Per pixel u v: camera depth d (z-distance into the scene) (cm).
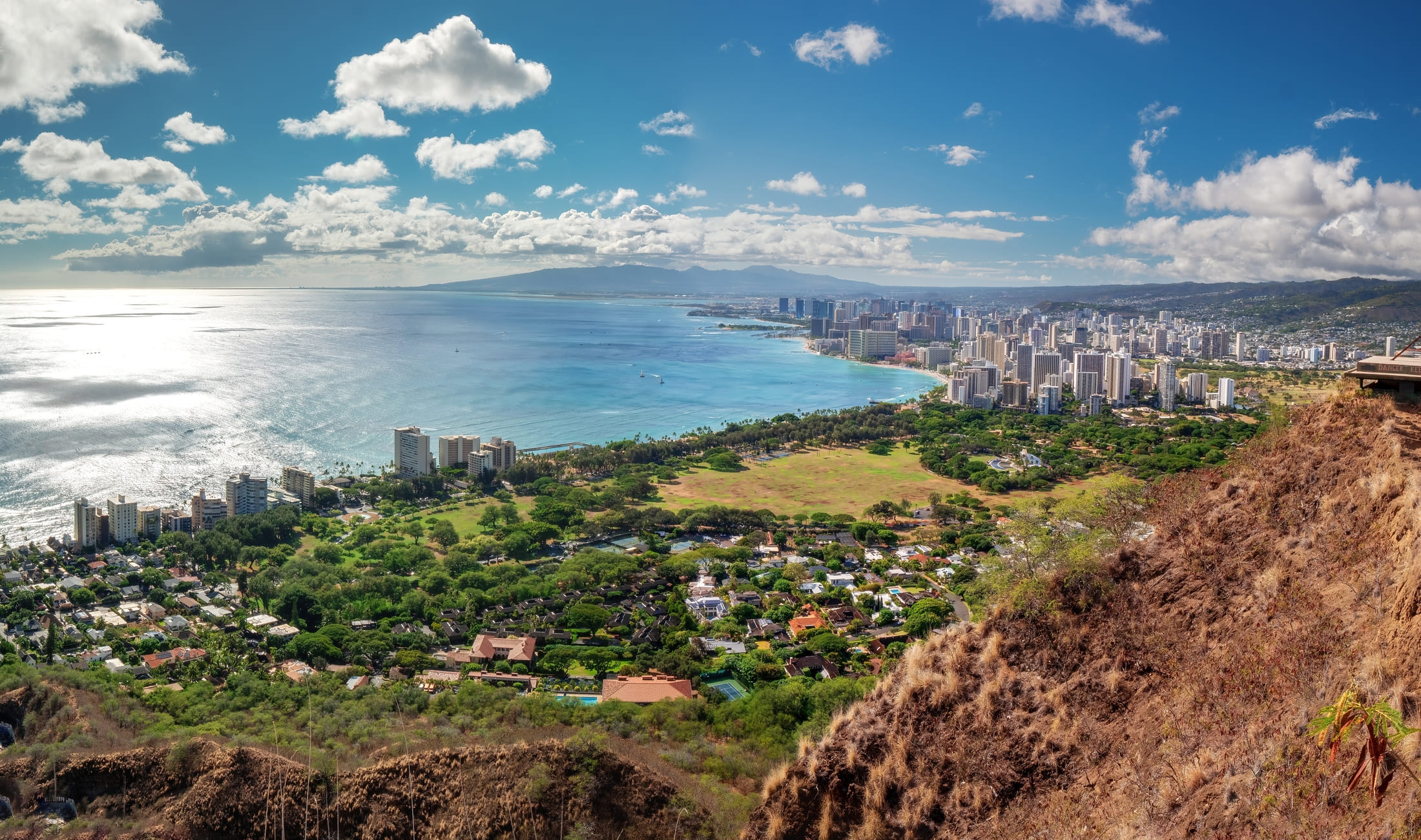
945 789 2303
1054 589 2578
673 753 5288
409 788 4331
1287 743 1644
